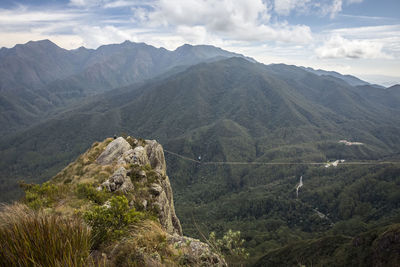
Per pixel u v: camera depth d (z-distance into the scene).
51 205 10.50
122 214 6.27
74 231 3.58
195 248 6.77
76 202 10.89
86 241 3.69
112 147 22.48
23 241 2.79
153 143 28.05
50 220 3.33
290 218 133.75
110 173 17.69
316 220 126.69
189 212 140.12
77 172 19.53
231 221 133.00
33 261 2.57
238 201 152.75
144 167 20.16
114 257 4.82
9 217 3.23
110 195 13.02
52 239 2.99
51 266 2.73
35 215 3.36
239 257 4.67
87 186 13.02
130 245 5.36
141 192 15.91
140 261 4.84
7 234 2.82
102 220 5.52
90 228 5.16
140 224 7.14
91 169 19.47
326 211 136.12
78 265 2.96
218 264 5.27
